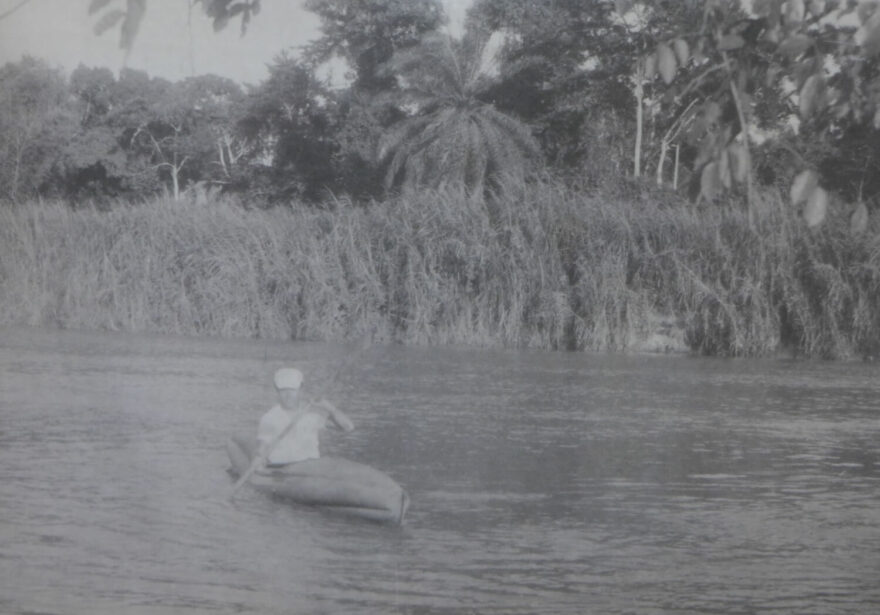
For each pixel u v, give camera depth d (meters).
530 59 41.78
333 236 30.16
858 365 26.33
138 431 14.64
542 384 21.03
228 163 51.47
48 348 25.88
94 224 31.52
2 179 44.31
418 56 41.53
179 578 7.87
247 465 11.52
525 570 8.30
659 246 29.17
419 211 30.03
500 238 29.36
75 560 8.30
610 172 42.66
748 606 7.53
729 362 26.47
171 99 49.31
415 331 29.23
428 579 8.02
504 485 11.62
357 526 9.60
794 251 28.17
